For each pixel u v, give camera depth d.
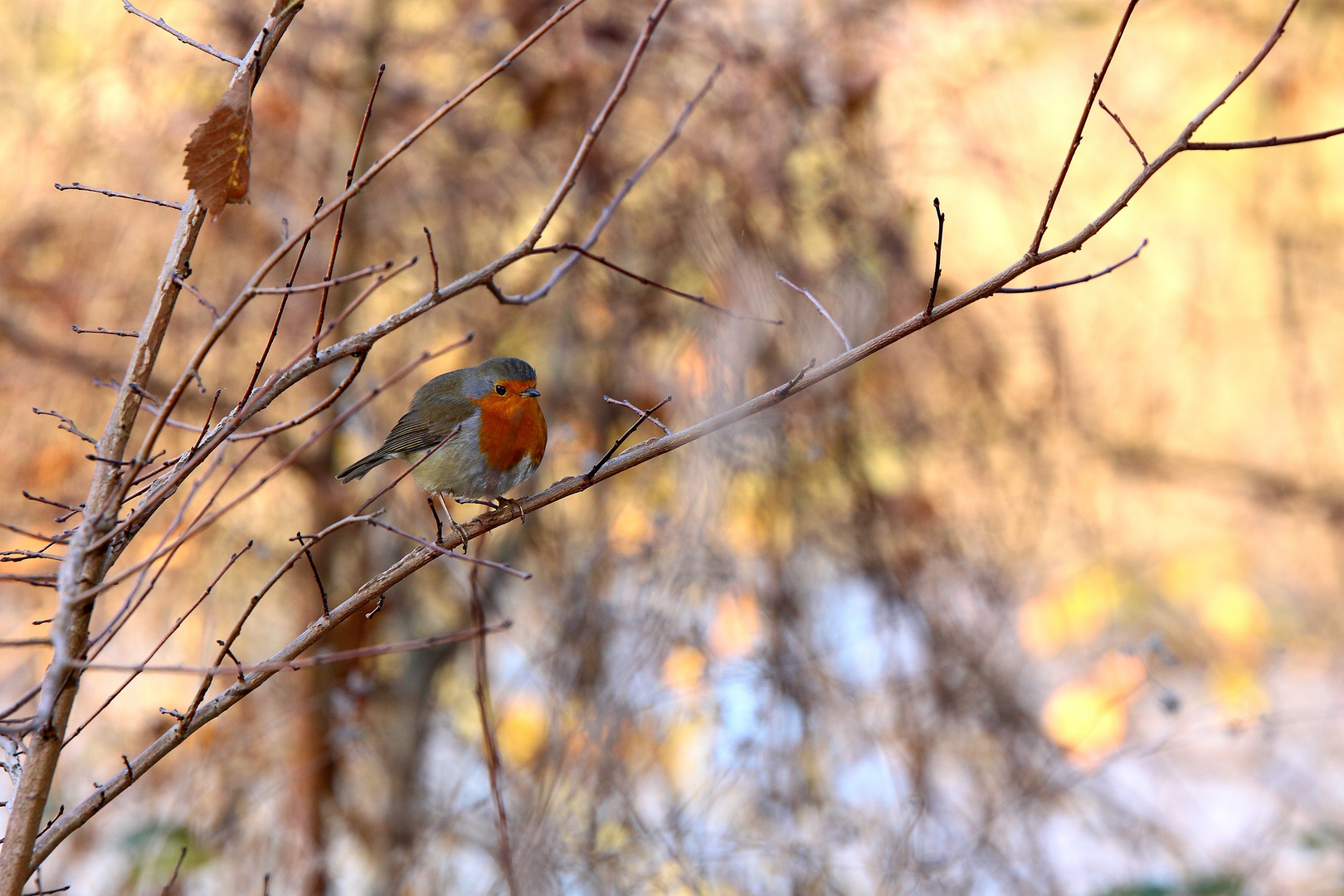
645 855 8.95
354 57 11.73
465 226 11.95
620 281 11.27
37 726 3.87
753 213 10.81
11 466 10.76
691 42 11.52
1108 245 15.24
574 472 10.95
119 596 10.95
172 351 11.09
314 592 11.01
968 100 13.13
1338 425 18.56
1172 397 15.78
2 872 4.34
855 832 9.99
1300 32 15.77
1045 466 12.38
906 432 11.88
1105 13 14.41
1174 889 10.31
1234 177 16.83
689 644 9.65
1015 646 11.70
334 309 11.34
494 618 11.08
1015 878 9.78
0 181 11.37
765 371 10.56
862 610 11.48
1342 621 16.56
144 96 11.24
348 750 10.95
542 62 11.26
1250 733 13.23
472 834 9.94
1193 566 16.38
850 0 11.59
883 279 11.65
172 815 9.74
